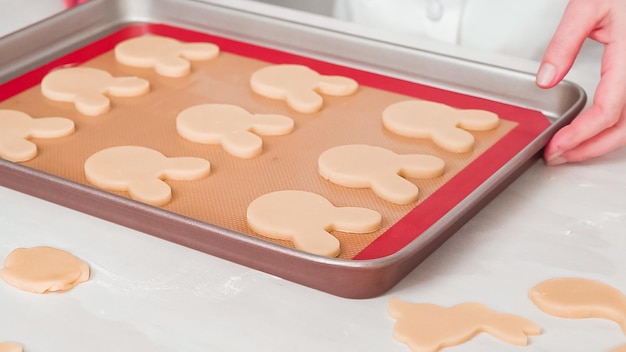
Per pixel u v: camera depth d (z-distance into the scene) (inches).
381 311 32.3
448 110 40.2
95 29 45.2
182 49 43.8
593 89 41.7
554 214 36.0
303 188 36.7
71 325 31.7
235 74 42.9
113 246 34.2
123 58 43.3
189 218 33.4
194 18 45.6
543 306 32.5
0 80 41.8
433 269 33.8
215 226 33.1
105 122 39.8
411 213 35.5
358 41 43.1
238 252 33.2
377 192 36.3
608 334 31.9
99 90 41.1
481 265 33.9
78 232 34.7
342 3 51.3
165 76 42.7
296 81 41.8
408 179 37.2
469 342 31.6
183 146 38.6
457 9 47.1
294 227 34.4
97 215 35.3
